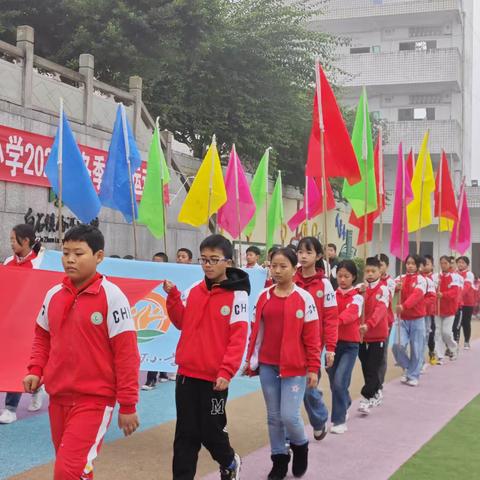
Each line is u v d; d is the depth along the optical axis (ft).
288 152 66.59
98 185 37.63
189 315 13.53
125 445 17.99
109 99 39.58
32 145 32.58
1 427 19.06
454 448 18.62
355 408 23.95
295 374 15.17
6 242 31.12
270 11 62.64
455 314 38.68
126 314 10.82
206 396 13.12
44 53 48.29
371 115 87.40
